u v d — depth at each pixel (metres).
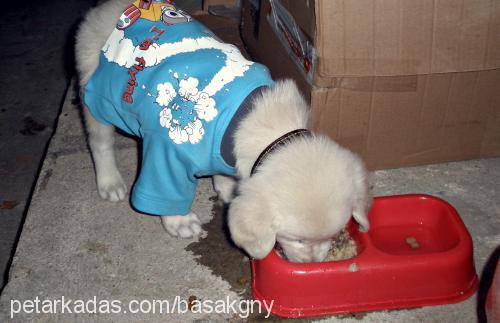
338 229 2.09
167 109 2.26
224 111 2.21
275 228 2.07
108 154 2.94
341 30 2.43
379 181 3.02
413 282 2.31
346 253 2.49
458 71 2.66
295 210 2.01
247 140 2.18
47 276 2.57
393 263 2.26
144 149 2.38
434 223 2.67
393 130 2.86
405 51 2.54
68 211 2.91
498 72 2.75
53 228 2.81
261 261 2.32
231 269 2.57
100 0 5.47
